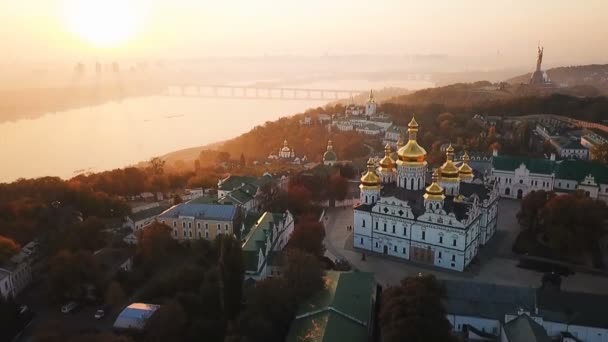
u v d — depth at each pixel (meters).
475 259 192.38
